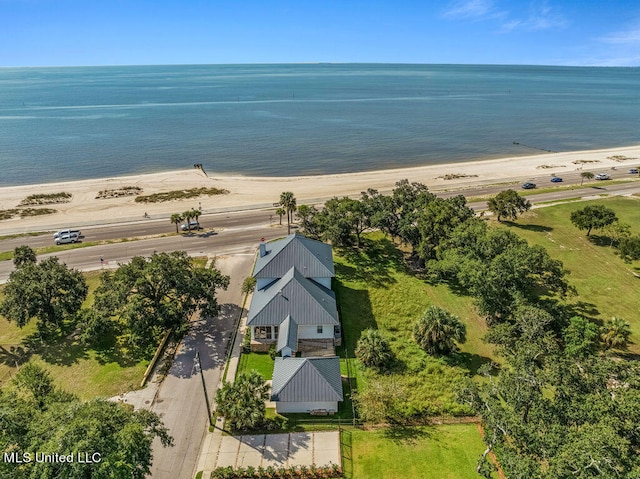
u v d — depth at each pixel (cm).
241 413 3606
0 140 16575
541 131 19250
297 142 16850
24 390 3756
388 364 4562
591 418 2791
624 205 9425
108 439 2569
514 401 3088
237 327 5272
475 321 5462
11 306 4753
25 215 9250
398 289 6128
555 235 8019
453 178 12131
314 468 3344
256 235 8075
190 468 3428
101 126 19788
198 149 15675
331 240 6850
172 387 4284
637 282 6406
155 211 9525
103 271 6712
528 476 2577
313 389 3909
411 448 3584
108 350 4844
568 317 5012
